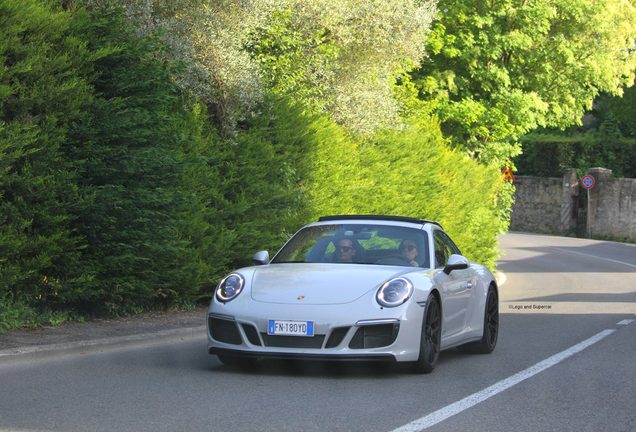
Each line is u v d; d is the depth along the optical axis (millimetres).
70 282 12820
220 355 9797
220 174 16500
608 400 8719
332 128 20031
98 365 10172
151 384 8984
